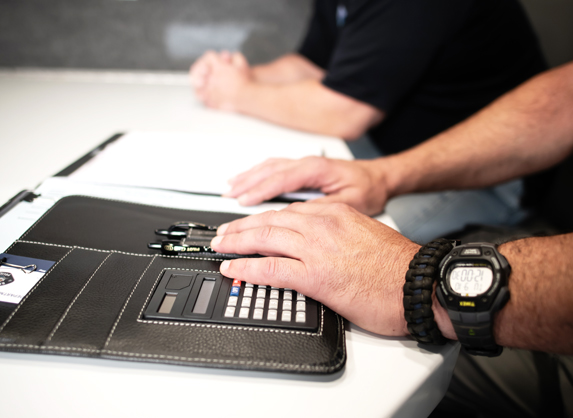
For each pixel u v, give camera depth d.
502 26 0.86
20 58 1.12
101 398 0.29
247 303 0.35
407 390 0.31
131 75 1.18
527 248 0.36
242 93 0.91
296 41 1.23
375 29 0.78
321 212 0.44
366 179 0.56
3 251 0.40
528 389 0.52
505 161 0.68
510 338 0.34
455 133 0.70
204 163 0.62
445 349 0.35
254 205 0.52
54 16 1.07
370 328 0.37
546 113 0.68
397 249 0.39
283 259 0.38
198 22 1.15
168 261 0.40
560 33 1.17
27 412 0.28
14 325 0.32
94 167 0.59
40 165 0.63
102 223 0.44
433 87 0.92
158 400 0.29
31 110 0.88
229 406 0.29
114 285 0.36
